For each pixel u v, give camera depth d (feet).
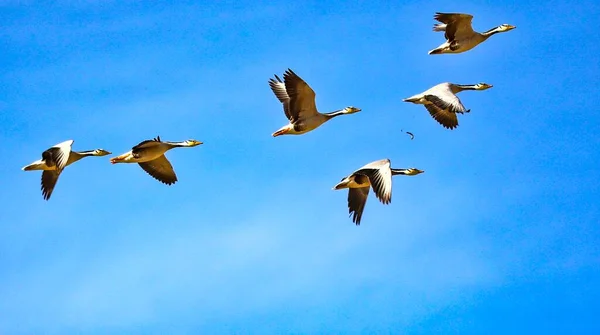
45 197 141.38
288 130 139.64
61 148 136.67
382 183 117.91
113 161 144.15
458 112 138.62
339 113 146.10
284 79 138.10
